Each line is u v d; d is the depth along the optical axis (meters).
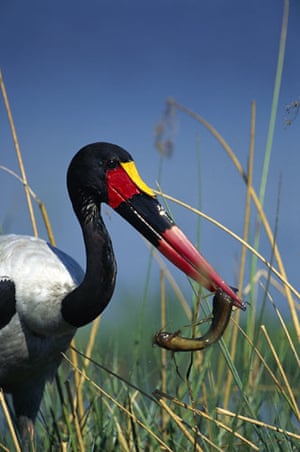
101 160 8.02
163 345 7.04
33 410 8.46
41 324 8.12
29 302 8.08
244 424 7.86
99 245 8.02
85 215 8.08
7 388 8.46
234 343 8.59
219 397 8.62
